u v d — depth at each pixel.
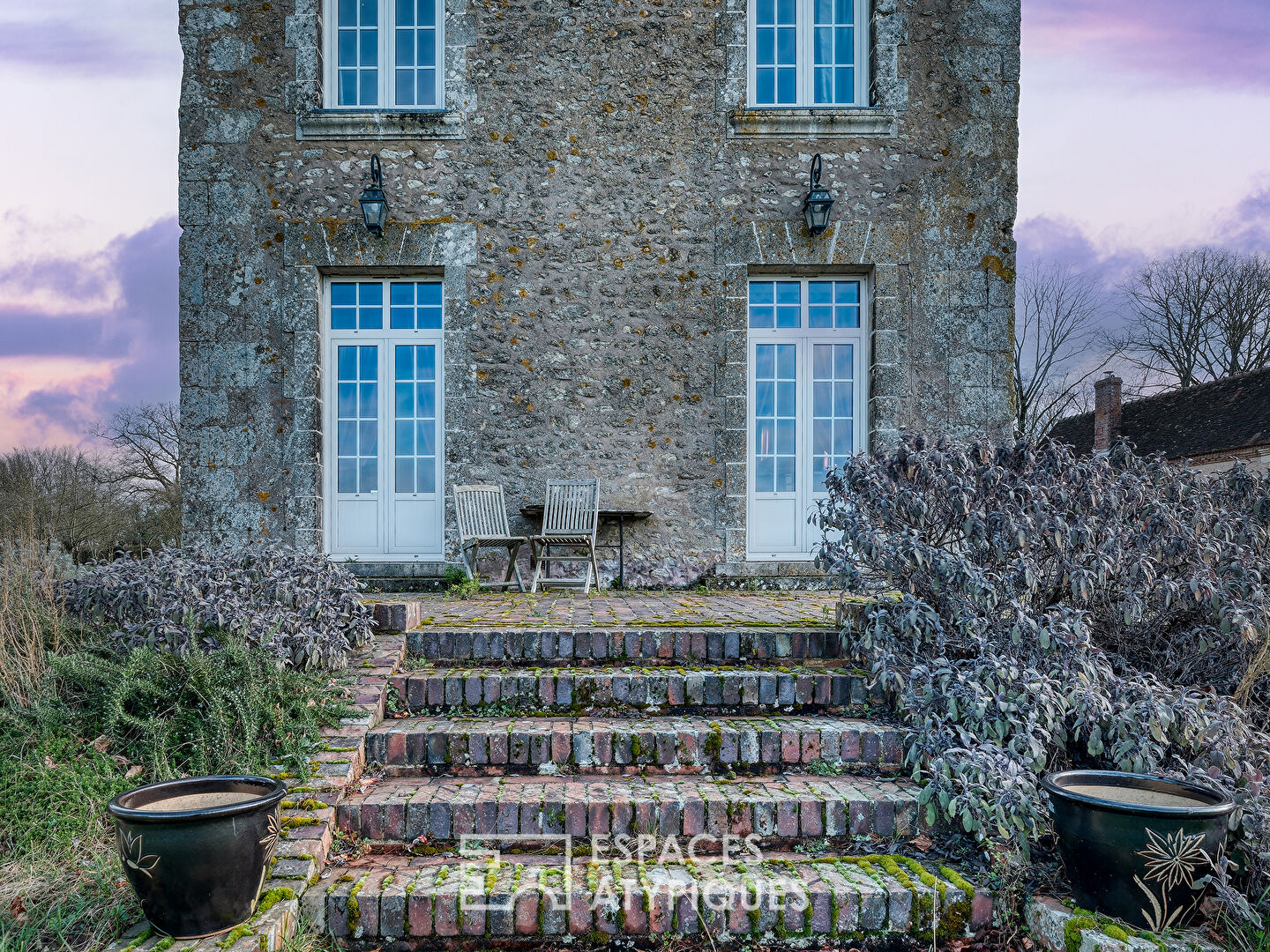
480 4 6.55
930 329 6.48
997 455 3.37
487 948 2.20
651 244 6.57
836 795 2.63
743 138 6.55
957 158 6.50
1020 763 2.49
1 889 2.21
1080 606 3.11
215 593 3.23
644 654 3.58
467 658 3.61
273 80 6.48
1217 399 16.23
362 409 6.71
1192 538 2.97
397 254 6.50
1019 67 6.51
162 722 2.74
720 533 6.51
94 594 3.39
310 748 2.77
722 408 6.54
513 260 6.55
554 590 6.40
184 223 6.45
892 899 2.22
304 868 2.22
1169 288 19.84
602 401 6.54
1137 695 2.69
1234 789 2.43
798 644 3.56
